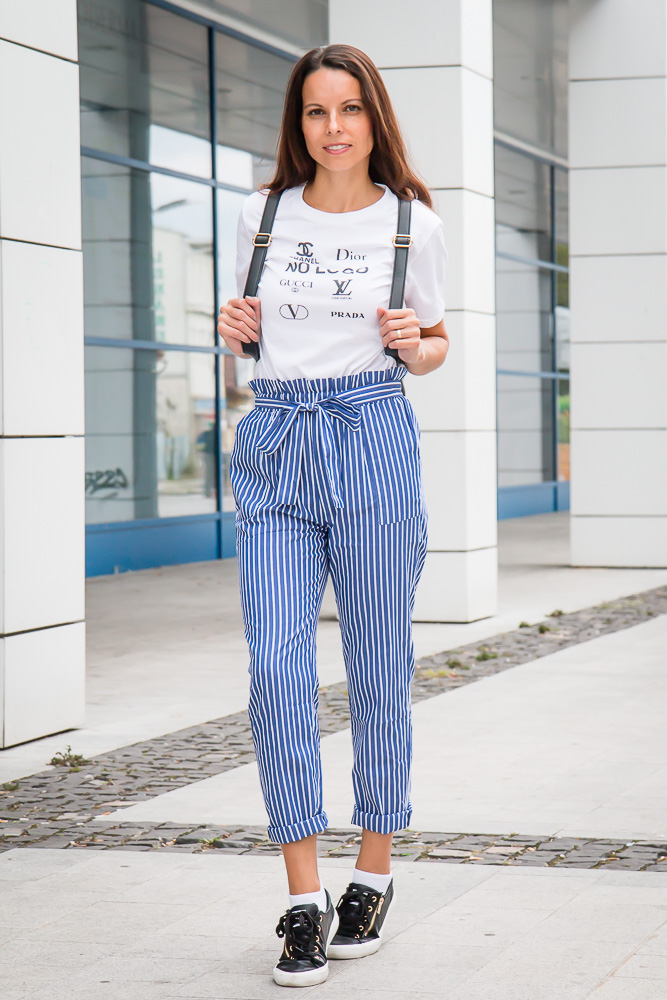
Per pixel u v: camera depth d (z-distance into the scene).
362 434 3.14
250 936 3.42
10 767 5.50
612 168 13.20
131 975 3.16
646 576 12.82
